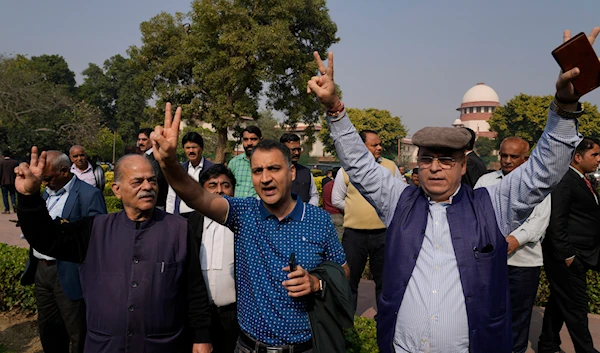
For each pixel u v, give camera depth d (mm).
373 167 2367
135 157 2420
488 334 2023
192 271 2531
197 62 23953
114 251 2365
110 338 2307
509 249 3338
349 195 4656
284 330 2199
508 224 2072
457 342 2059
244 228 2340
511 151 3643
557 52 1710
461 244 2061
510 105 55812
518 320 3559
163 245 2402
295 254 2240
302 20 25594
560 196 3564
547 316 4043
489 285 2027
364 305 5527
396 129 61312
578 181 3709
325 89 2207
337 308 2227
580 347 3736
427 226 2182
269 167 2209
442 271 2096
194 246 2557
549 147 1849
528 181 1942
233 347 3156
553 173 1867
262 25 23562
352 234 4641
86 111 43312
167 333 2396
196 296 2553
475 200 2143
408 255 2162
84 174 5953
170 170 2096
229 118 23516
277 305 2209
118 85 63719
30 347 4492
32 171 2178
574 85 1723
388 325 2219
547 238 3699
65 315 3400
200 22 23391
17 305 5398
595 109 55344
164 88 25031
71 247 2371
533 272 3514
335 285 2195
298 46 25969
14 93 34812
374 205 2424
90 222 2447
